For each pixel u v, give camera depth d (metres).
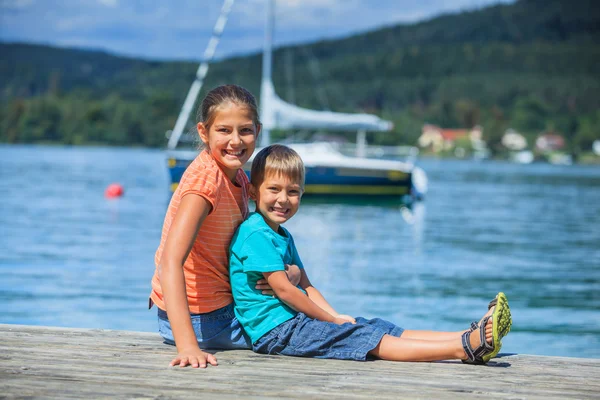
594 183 48.19
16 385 2.93
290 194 3.59
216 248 3.56
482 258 13.38
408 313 8.44
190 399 2.81
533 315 8.58
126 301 8.55
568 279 11.17
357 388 3.03
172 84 136.00
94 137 100.38
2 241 13.77
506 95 142.25
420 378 3.22
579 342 7.32
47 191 27.33
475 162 107.69
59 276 10.14
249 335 3.61
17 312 7.84
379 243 15.35
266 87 26.88
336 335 3.51
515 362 3.59
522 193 35.53
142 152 89.62
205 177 3.43
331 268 11.77
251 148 3.50
